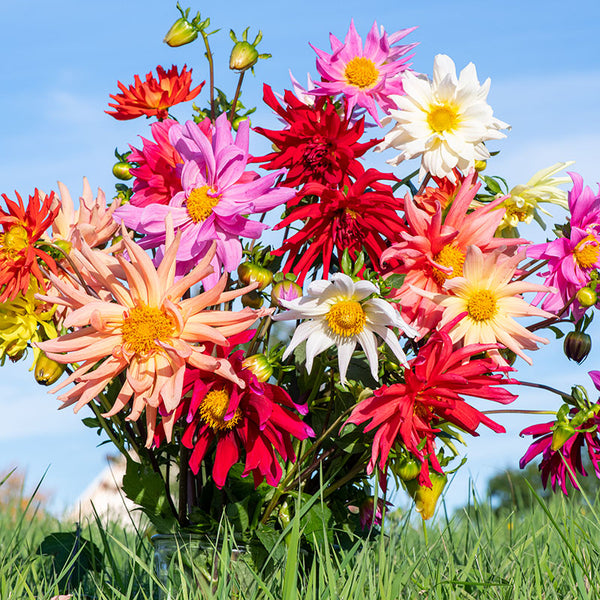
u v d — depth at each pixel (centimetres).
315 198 128
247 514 124
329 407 125
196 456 121
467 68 127
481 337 121
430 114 126
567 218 126
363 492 132
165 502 125
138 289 117
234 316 117
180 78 131
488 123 126
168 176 126
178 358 115
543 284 123
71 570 132
